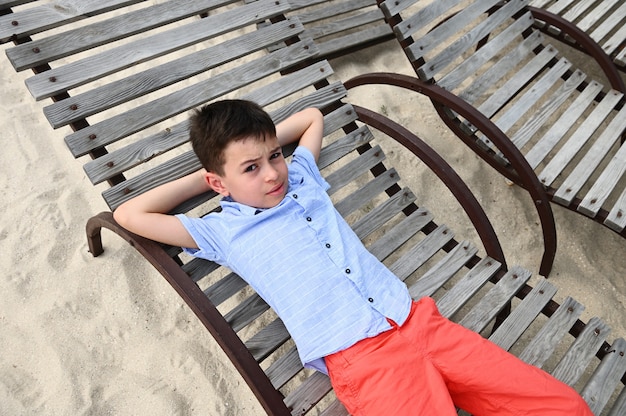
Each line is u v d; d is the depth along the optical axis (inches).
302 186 70.2
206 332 90.0
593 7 141.1
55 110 68.0
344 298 64.1
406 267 80.0
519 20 114.0
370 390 59.9
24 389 81.8
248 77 82.3
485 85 104.3
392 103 127.4
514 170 101.6
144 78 74.6
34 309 90.5
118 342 87.7
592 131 103.2
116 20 74.5
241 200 65.9
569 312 76.0
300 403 64.9
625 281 100.1
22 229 100.3
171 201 68.1
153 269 96.9
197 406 82.0
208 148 62.6
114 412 80.5
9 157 111.0
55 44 70.1
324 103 86.5
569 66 115.0
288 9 88.6
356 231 81.7
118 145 116.0
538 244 105.4
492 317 75.4
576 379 70.1
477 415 63.8
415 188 112.7
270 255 64.6
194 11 80.4
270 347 68.2
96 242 92.0
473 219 82.7
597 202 89.6
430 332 62.6
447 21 101.2
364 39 135.5
